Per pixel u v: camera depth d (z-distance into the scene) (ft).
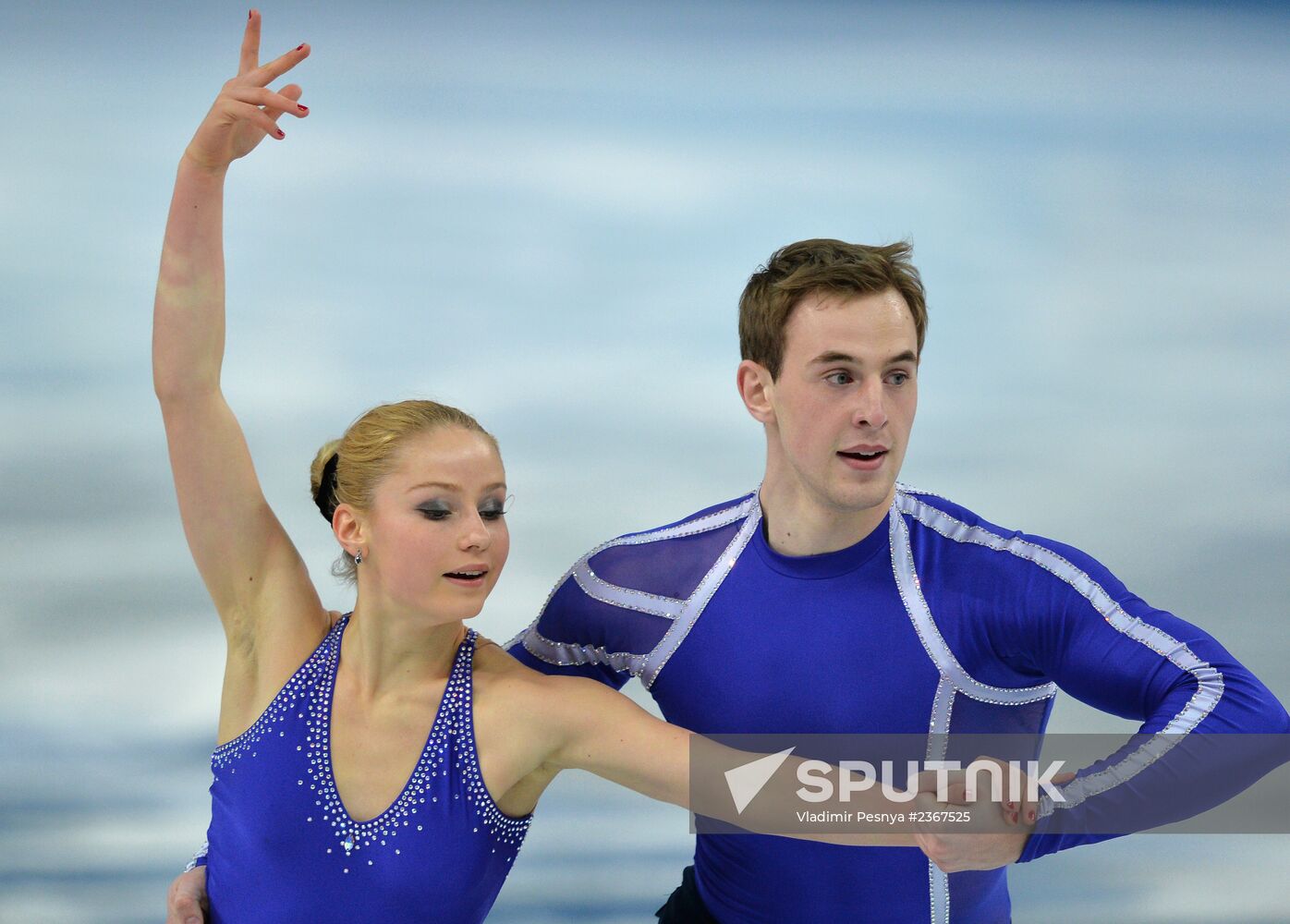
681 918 45.62
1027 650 39.81
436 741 37.93
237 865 38.42
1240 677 37.06
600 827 67.77
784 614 41.04
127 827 66.28
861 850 41.04
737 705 41.29
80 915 58.85
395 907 37.47
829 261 38.40
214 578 39.88
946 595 40.16
